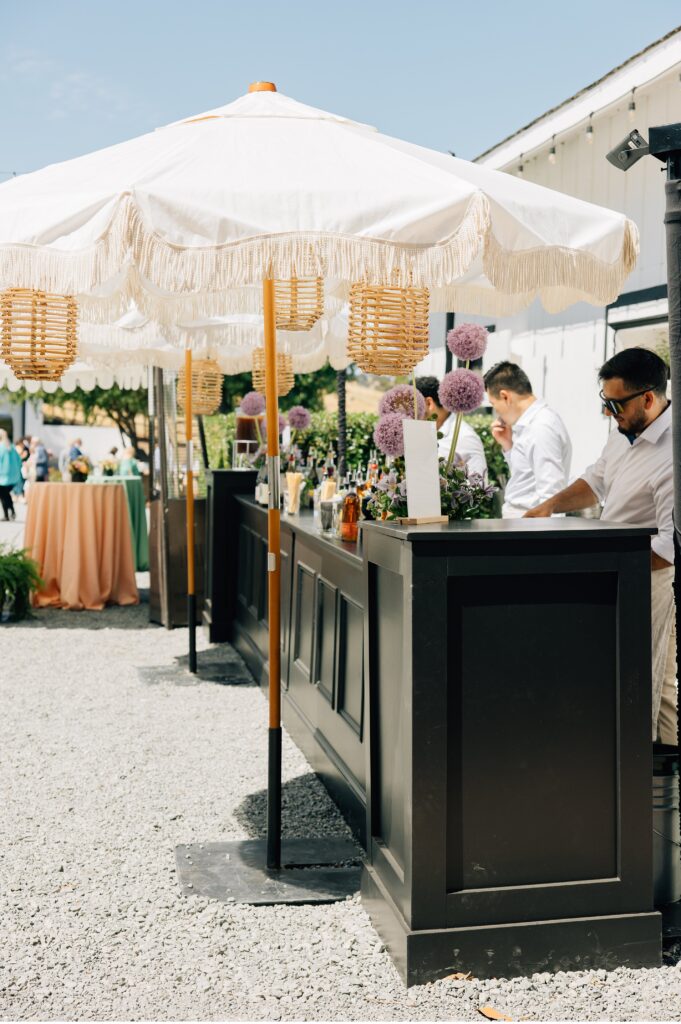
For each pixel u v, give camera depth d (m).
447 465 3.64
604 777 2.84
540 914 2.78
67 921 3.06
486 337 3.75
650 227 9.02
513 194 3.10
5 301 3.65
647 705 2.84
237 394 26.11
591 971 2.78
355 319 3.61
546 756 2.80
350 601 3.99
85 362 7.41
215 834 3.82
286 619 5.45
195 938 2.96
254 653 6.50
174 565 8.34
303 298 4.80
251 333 6.60
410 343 3.59
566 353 10.64
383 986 2.70
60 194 2.94
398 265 2.77
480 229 2.75
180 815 4.02
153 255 2.73
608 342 9.83
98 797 4.21
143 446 31.73
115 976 2.73
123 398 28.17
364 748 3.74
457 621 2.74
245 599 7.07
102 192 2.81
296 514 5.73
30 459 24.42
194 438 9.04
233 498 7.64
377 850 3.07
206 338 6.55
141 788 4.34
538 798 2.80
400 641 2.90
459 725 2.75
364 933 3.01
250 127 3.19
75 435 32.56
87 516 9.26
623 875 2.83
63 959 2.81
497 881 2.78
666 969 2.81
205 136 3.14
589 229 3.15
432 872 2.71
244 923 3.07
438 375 13.99
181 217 2.75
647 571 2.83
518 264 2.96
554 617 2.80
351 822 3.87
